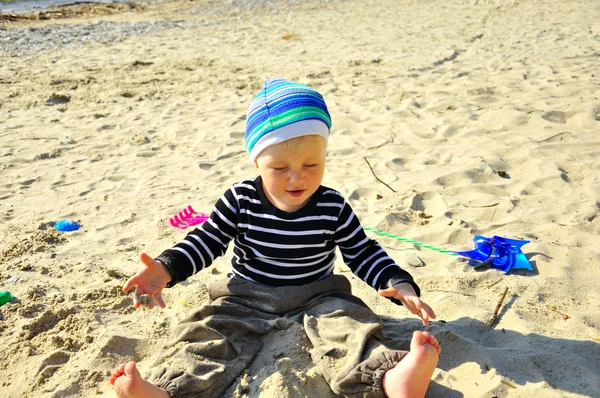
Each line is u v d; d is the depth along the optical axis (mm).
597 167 2059
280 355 1050
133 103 3209
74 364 1166
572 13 5648
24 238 1707
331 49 4578
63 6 6984
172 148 2541
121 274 1496
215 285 1157
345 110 2961
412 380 935
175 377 976
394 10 6559
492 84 3268
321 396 996
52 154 2449
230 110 3039
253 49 4652
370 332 1032
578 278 1415
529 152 2219
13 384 1142
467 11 6172
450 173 2064
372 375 963
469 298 1346
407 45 4605
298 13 6660
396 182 2049
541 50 4129
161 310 1346
